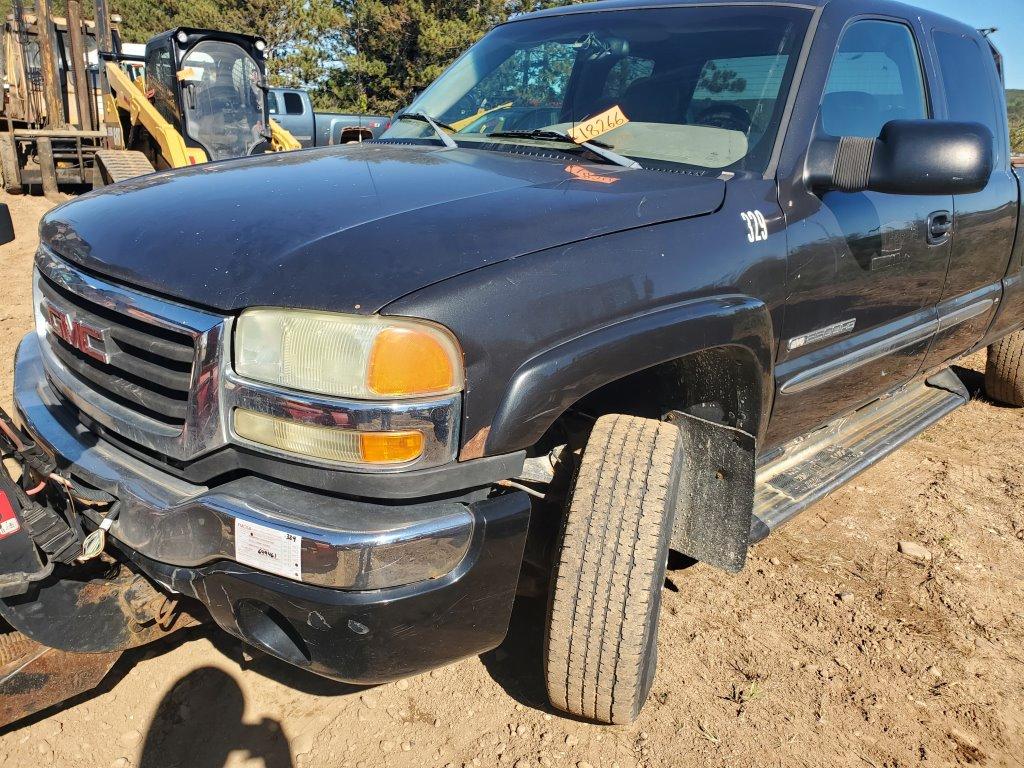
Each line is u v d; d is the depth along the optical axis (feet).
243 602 6.06
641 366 6.56
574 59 10.11
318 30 101.81
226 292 5.73
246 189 7.17
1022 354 15.99
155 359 6.19
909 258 10.00
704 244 7.20
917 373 12.17
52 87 37.37
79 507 6.95
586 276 6.28
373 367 5.40
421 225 6.11
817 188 8.50
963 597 10.24
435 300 5.53
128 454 6.64
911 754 7.73
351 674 5.97
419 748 7.40
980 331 13.34
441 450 5.64
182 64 29.04
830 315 8.93
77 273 6.74
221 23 100.42
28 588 6.31
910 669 8.87
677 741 7.65
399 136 10.22
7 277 23.79
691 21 9.77
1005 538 11.76
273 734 7.45
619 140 8.92
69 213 7.66
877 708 8.27
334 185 7.16
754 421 8.02
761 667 8.73
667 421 8.13
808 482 10.24
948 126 7.70
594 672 7.02
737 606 9.72
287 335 5.52
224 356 5.71
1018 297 13.94
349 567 5.54
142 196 7.41
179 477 6.26
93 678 6.91
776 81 8.71
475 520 5.89
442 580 5.83
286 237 6.03
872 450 11.43
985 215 11.68
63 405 7.52
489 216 6.35
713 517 7.97
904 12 10.80
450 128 10.06
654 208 7.08
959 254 11.25
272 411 5.60
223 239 6.19
